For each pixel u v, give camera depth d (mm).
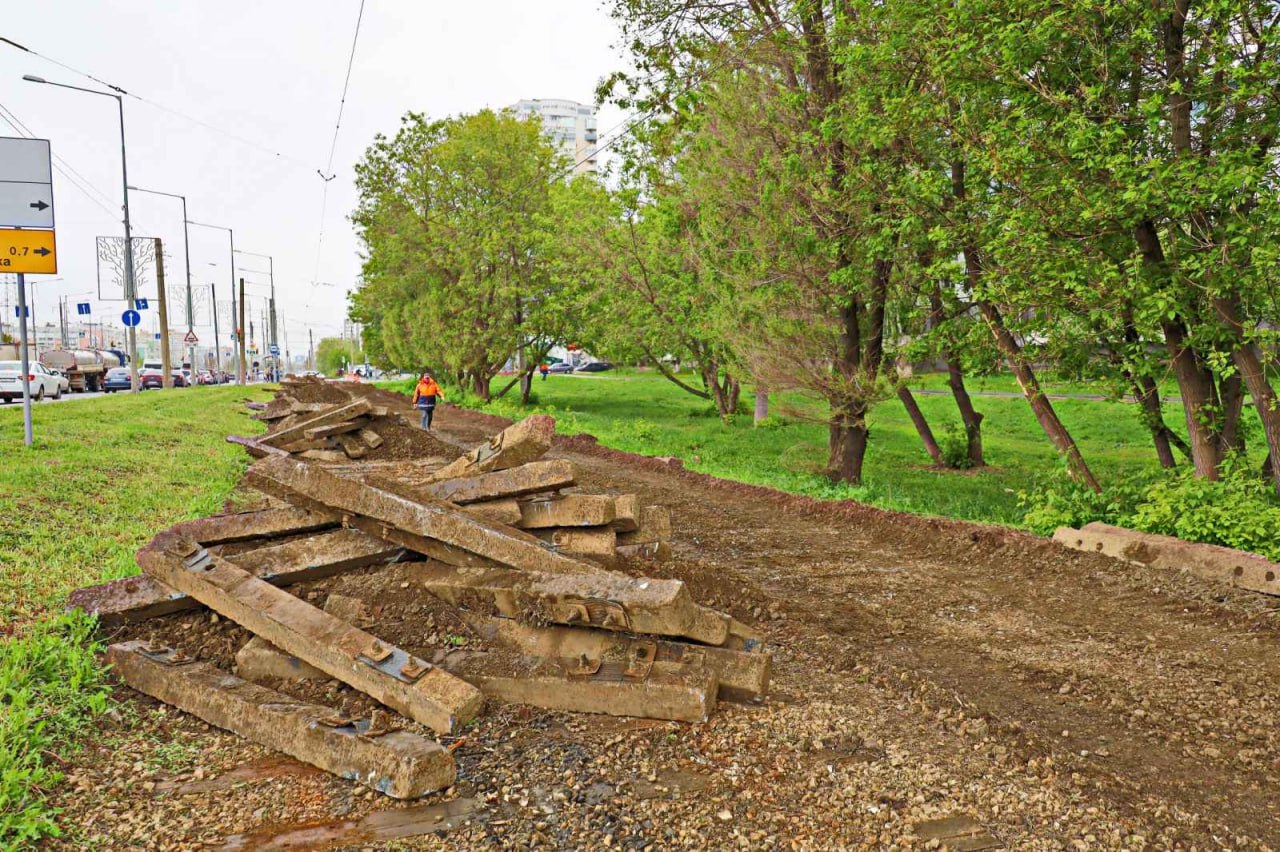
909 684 4875
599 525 5586
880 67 11430
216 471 11273
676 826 3348
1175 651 5652
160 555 5000
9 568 6105
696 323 19734
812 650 5527
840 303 13883
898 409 33562
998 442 25156
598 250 24297
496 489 5762
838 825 3379
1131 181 8070
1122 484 10133
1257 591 6781
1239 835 3371
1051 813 3498
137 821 3324
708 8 15180
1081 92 9062
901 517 9883
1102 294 9141
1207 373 10055
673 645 4539
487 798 3539
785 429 27000
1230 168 7883
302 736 3842
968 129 9922
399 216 36469
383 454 13539
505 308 33188
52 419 15445
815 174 13062
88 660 4504
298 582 5297
